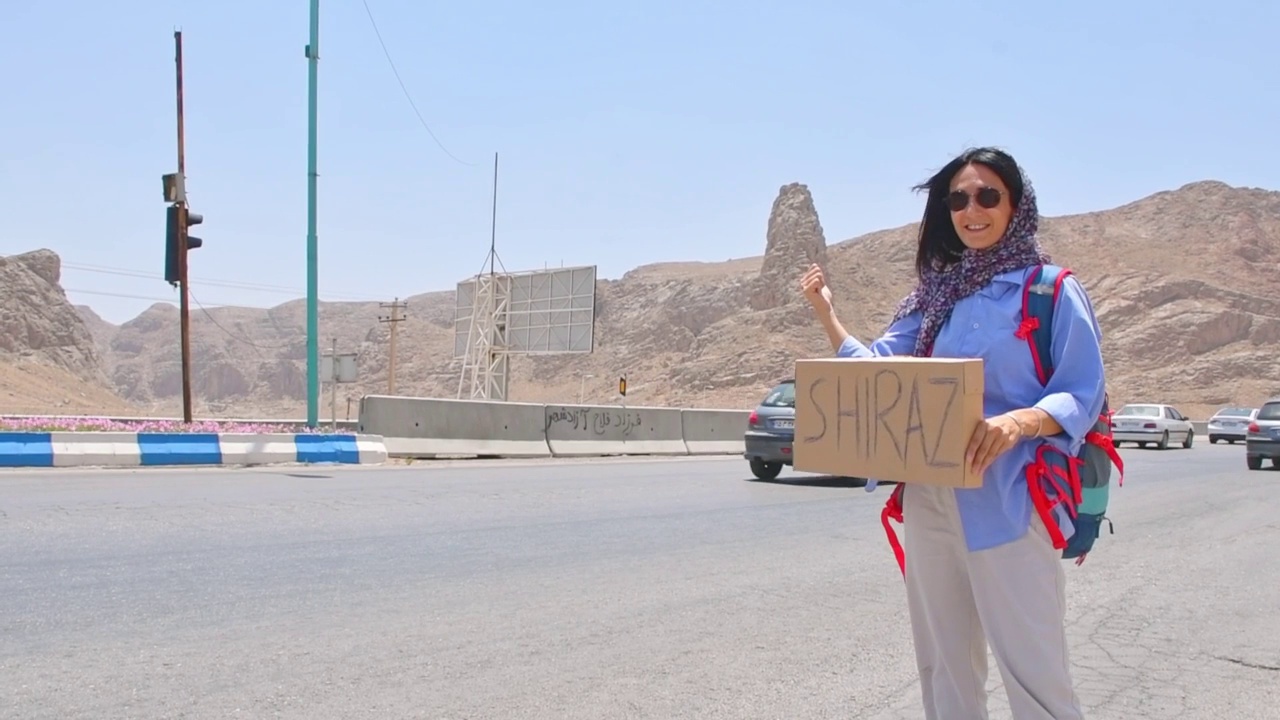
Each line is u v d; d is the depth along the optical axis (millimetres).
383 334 161750
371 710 4777
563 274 40812
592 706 4961
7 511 10133
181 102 21875
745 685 5363
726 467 19891
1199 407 84188
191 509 10672
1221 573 9172
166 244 21516
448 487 13883
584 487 14633
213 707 4738
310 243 22141
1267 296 102750
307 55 21734
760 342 103375
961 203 3209
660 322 127062
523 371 137500
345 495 12461
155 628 6027
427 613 6629
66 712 4609
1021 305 3086
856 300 109938
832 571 8531
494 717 4750
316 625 6223
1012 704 3027
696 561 8828
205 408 191000
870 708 5047
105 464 15750
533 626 6414
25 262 126062
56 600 6586
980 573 3018
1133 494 16625
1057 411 2869
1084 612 7535
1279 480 20234
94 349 125875
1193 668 6035
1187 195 124875
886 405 2965
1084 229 122500
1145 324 97625
